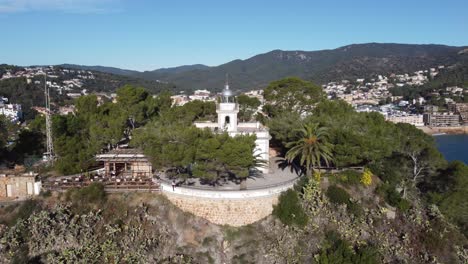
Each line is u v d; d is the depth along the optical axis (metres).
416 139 66.00
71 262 39.25
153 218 45.06
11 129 73.62
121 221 44.00
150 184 48.81
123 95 75.31
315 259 42.12
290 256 43.09
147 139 48.84
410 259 45.91
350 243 44.97
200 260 42.44
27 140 64.50
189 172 51.22
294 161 62.94
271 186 48.25
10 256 39.78
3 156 62.16
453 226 52.50
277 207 47.47
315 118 63.78
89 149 57.62
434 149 65.12
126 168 55.78
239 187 48.66
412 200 56.22
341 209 48.91
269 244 44.28
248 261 42.84
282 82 83.88
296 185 50.47
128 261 40.00
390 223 49.88
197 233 44.88
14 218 43.72
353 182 54.50
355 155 53.72
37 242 41.16
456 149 156.12
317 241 44.69
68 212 44.72
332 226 47.09
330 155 53.03
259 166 53.81
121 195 47.59
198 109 80.88
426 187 66.62
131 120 73.31
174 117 73.62
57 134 62.06
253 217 46.50
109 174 53.16
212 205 45.81
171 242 43.66
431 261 45.94
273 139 69.31
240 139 46.62
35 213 43.81
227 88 59.91
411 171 68.38
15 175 48.75
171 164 45.88
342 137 54.38
